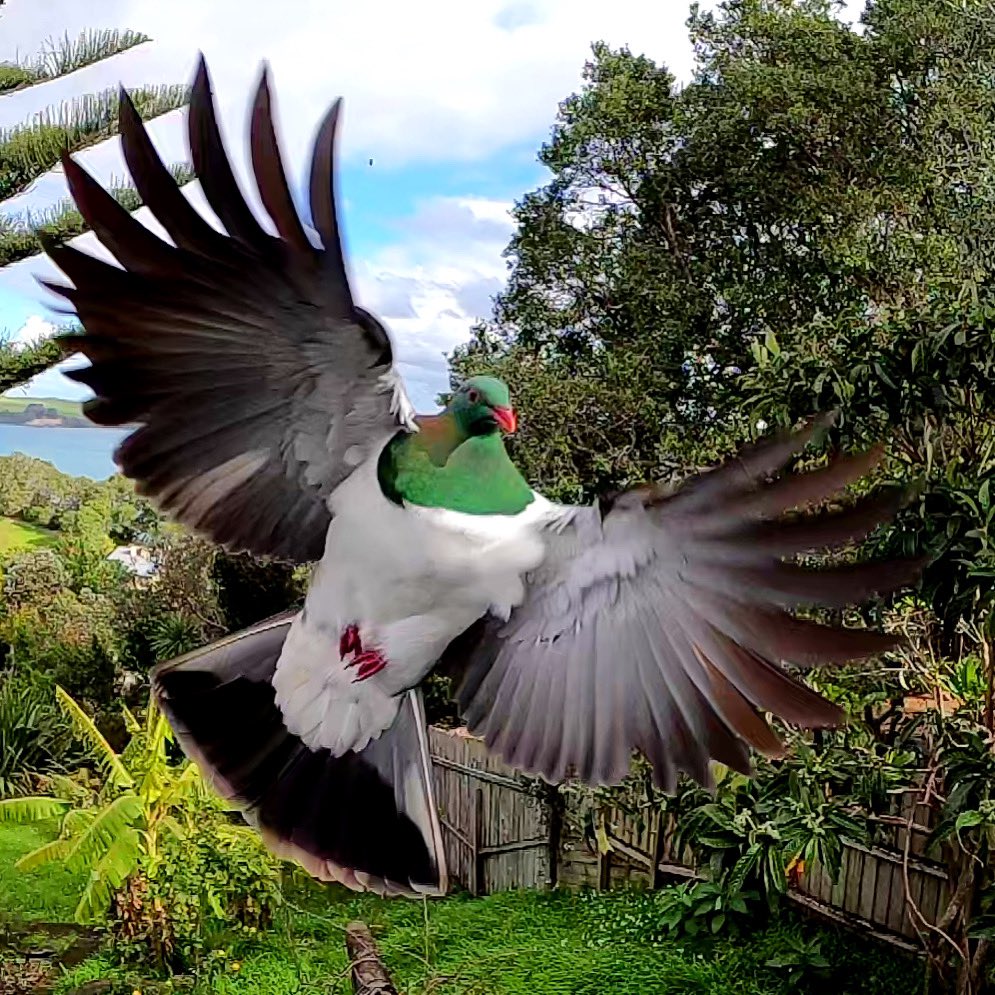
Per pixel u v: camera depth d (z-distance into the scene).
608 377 9.02
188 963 6.78
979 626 4.18
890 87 9.20
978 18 8.64
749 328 9.39
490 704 1.53
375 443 1.35
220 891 6.86
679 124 9.83
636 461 8.06
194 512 1.30
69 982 6.67
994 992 5.02
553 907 7.43
